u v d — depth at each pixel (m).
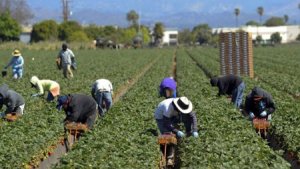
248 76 65.94
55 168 22.69
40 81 41.66
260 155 23.23
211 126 29.97
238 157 22.84
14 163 24.98
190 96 43.88
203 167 21.48
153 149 26.12
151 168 23.14
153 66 92.06
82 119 32.66
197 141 26.19
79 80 62.91
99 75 71.94
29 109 39.59
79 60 120.62
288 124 32.38
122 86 61.94
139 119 33.75
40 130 30.67
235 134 27.98
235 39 66.88
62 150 31.67
